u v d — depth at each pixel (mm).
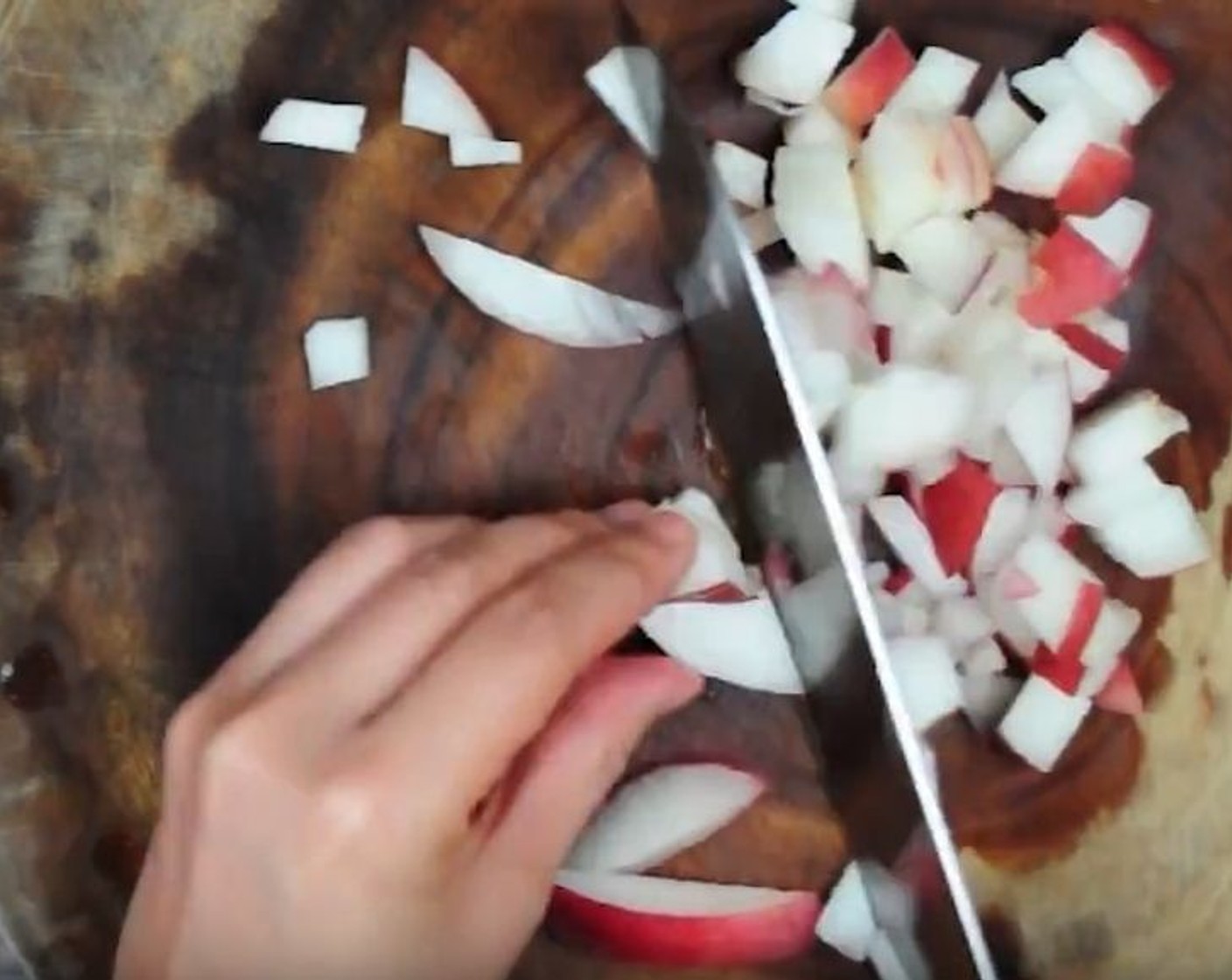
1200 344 667
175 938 578
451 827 571
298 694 580
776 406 612
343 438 647
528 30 650
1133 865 663
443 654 582
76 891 626
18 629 630
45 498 635
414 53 648
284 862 567
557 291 654
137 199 640
